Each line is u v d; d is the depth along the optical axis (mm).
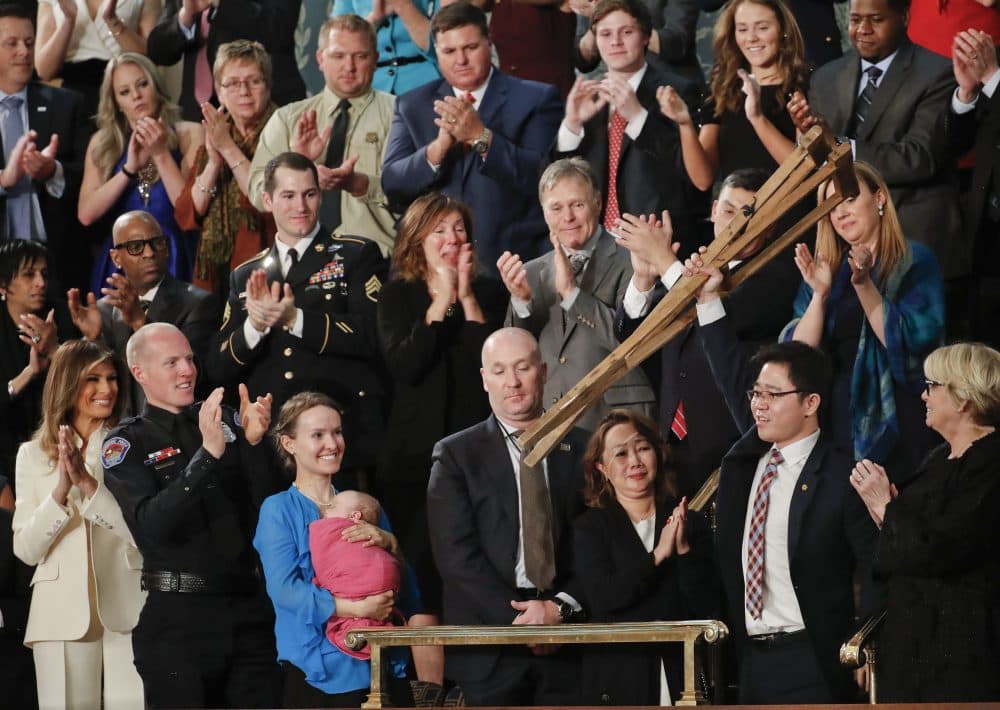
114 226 20859
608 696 16047
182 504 16828
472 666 16469
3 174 22141
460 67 20703
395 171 20500
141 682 17922
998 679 14109
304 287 19609
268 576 16219
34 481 18422
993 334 19141
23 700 18844
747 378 17797
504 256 18688
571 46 21891
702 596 16391
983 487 14297
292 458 17484
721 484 16781
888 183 19438
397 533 18688
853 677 16156
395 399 18734
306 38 23734
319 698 15977
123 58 22188
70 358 18625
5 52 22703
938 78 19578
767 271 18641
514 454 17234
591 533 16438
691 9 21203
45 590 17938
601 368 17875
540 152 20562
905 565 14398
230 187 21531
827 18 20891
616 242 19094
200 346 20719
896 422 17859
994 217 19188
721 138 20375
